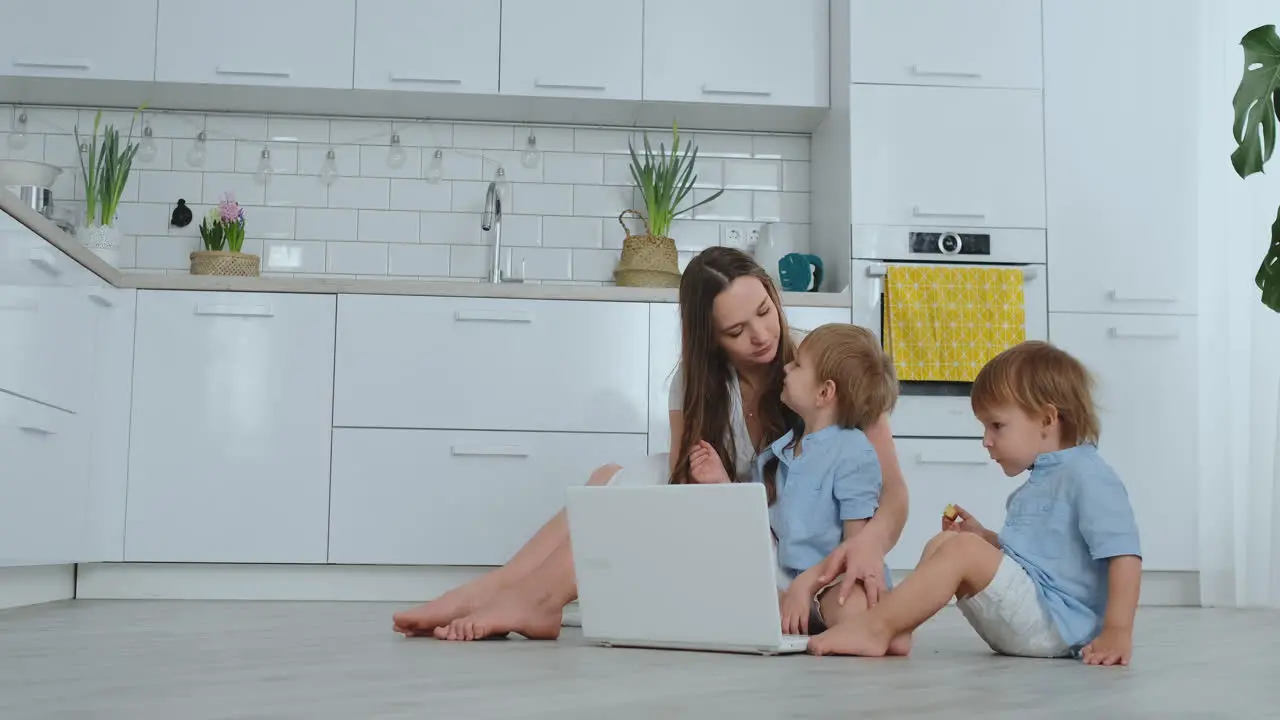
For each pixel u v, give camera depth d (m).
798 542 2.08
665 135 4.43
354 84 4.06
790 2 4.20
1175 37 4.09
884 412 2.17
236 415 3.70
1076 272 4.00
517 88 4.10
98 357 3.55
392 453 3.73
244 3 4.05
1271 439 3.80
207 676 1.48
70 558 3.37
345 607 3.27
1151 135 4.05
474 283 3.78
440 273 4.33
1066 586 1.91
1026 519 1.97
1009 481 3.84
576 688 1.36
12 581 3.17
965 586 1.89
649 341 3.81
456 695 1.28
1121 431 3.95
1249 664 1.82
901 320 3.86
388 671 1.54
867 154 3.98
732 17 4.17
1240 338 3.91
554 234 4.36
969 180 4.00
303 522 3.69
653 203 4.17
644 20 4.14
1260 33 2.75
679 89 4.14
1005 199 4.01
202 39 4.03
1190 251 4.02
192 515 3.66
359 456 3.72
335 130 4.34
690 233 4.40
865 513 2.07
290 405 3.71
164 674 1.50
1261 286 2.89
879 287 3.92
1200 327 3.98
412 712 1.14
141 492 3.66
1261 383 3.81
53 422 3.19
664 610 1.88
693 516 1.84
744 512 1.79
